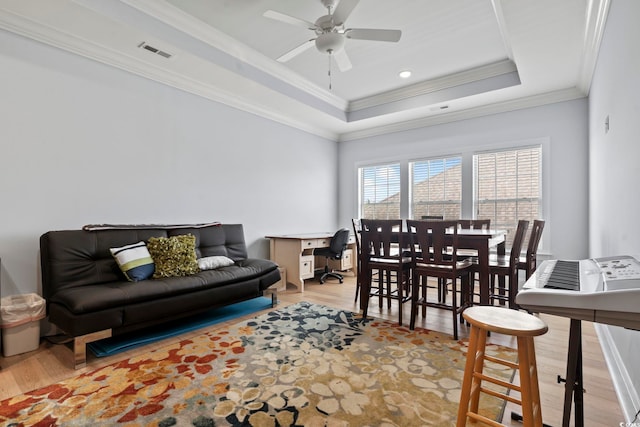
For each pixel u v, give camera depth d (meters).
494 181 4.61
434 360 2.22
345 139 6.17
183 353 2.33
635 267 1.21
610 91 2.32
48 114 2.77
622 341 1.79
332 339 2.59
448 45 3.50
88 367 2.14
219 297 2.97
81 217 2.97
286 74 4.19
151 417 1.59
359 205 6.04
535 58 3.21
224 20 3.08
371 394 1.80
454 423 1.55
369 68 4.07
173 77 3.62
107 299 2.25
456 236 2.66
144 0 2.74
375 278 5.07
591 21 2.58
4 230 2.55
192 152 3.88
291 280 4.41
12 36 2.58
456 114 4.87
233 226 4.06
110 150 3.17
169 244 3.00
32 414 1.62
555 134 4.12
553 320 3.09
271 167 4.92
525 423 1.26
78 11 2.50
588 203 3.86
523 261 3.42
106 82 3.13
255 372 2.05
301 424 1.54
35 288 2.69
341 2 2.35
